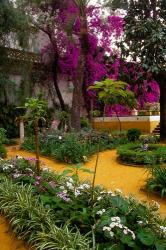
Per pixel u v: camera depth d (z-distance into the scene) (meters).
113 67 17.08
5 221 4.88
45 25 17.41
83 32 14.89
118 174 8.80
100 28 18.42
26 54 16.42
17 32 15.56
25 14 15.91
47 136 12.06
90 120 19.92
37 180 5.65
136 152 9.95
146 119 20.31
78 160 10.05
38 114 5.75
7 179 6.04
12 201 5.09
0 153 10.48
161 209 6.09
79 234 3.90
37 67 18.83
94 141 12.64
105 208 4.47
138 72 14.16
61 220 4.33
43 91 19.28
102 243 3.85
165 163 9.09
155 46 12.65
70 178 5.66
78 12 15.41
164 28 13.04
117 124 21.66
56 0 17.47
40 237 4.02
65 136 11.77
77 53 19.14
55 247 3.74
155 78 14.05
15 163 6.92
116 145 12.97
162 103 14.73
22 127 13.17
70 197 4.85
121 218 4.00
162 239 4.02
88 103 20.73
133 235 3.76
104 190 5.39
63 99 20.77
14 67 16.06
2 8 14.48
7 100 16.55
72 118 14.97
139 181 7.94
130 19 14.20
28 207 4.65
